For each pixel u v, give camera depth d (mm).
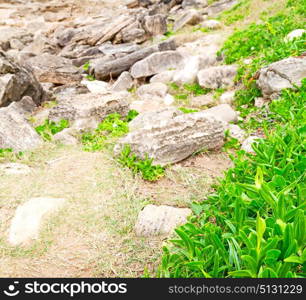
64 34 15633
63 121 6348
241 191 2996
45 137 5789
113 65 10672
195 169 4617
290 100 5863
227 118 6199
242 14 13570
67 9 21766
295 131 3936
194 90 8453
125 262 3059
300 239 2217
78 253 3193
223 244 2645
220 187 3443
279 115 5656
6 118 5500
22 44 16062
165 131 4789
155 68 9969
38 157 5023
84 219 3623
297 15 9914
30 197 3969
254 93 7113
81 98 6793
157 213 3498
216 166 4707
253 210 2805
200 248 2650
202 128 5047
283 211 2432
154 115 6203
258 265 2168
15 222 3559
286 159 3402
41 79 10344
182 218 3438
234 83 8086
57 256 3166
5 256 3162
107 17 17422
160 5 18562
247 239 2227
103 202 3883
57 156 5059
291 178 3105
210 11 16250
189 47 11508
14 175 4441
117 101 6625
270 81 6578
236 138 5551
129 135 4855
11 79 7457
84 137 5812
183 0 18812
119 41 14617
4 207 3812
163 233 3354
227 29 12727
